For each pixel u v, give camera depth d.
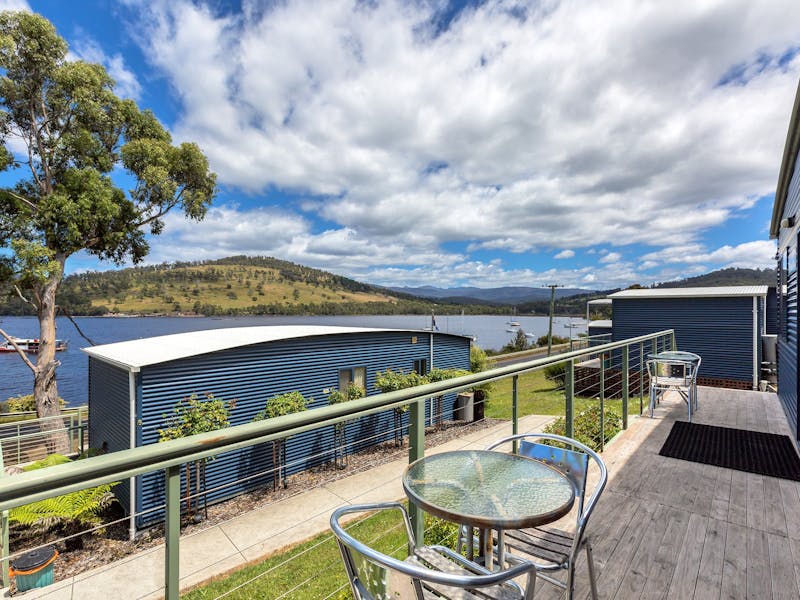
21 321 68.06
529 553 1.65
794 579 2.01
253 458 8.16
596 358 18.25
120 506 7.49
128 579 5.10
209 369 7.86
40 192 12.66
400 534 5.55
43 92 12.23
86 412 13.23
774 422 4.88
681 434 4.37
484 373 2.27
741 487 3.06
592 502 1.53
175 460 1.06
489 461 1.69
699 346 14.03
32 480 0.83
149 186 13.70
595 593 1.73
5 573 4.84
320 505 7.01
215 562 5.33
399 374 11.19
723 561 2.17
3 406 15.80
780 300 6.95
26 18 11.32
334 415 1.48
